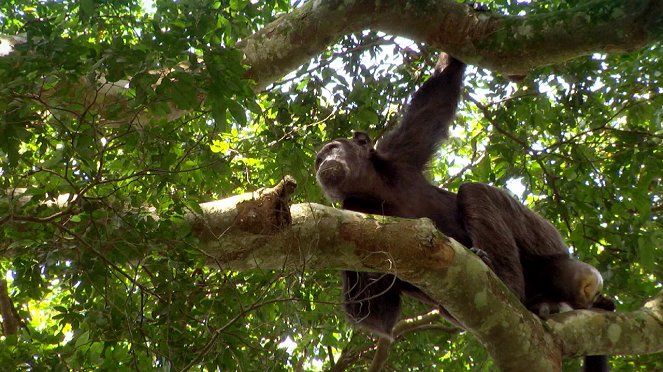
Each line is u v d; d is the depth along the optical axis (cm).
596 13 729
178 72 535
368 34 977
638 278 1005
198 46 565
